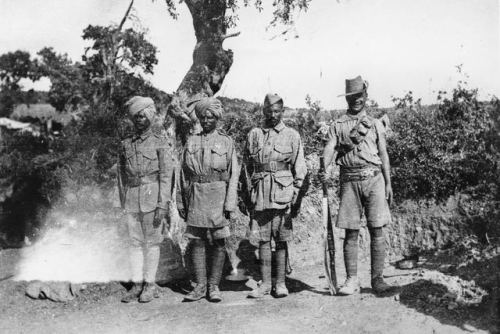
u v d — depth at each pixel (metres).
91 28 7.45
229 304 4.57
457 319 3.71
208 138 4.67
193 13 7.30
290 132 4.62
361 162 4.39
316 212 6.23
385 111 7.20
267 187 4.51
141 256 4.89
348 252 4.53
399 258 5.52
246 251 5.90
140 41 7.63
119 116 7.39
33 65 7.36
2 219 6.92
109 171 7.25
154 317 4.36
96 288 4.96
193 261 4.76
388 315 3.91
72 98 7.44
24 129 7.36
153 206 4.79
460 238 5.33
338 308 4.18
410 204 5.85
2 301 4.77
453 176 5.68
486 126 5.83
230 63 7.56
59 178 7.13
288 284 5.05
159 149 4.83
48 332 4.16
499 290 3.97
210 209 4.57
